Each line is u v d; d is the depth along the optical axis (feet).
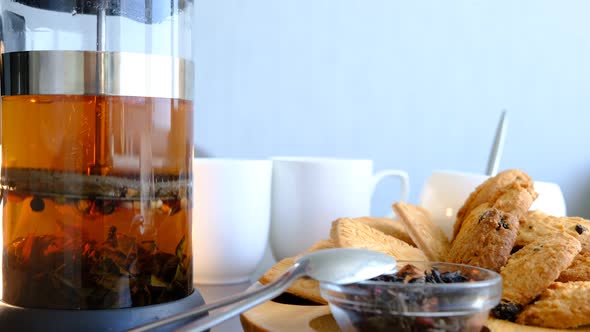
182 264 1.65
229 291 2.26
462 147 4.70
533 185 2.33
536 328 1.74
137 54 1.57
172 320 1.48
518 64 4.65
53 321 1.53
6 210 1.61
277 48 4.64
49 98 1.55
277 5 4.60
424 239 2.15
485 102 4.67
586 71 4.66
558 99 4.68
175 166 1.63
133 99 1.57
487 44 4.63
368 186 2.56
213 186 2.28
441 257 2.11
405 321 1.53
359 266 1.61
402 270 1.71
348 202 2.49
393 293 1.53
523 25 4.62
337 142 4.71
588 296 1.73
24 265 1.57
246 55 4.64
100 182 1.55
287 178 2.51
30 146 1.57
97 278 1.55
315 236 2.49
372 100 4.67
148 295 1.59
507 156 4.71
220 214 2.29
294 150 4.72
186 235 1.66
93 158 1.55
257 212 2.35
